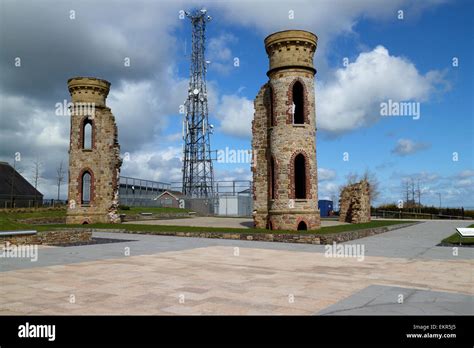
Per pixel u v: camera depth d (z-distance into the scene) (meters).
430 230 40.91
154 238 30.58
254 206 38.31
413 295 11.73
